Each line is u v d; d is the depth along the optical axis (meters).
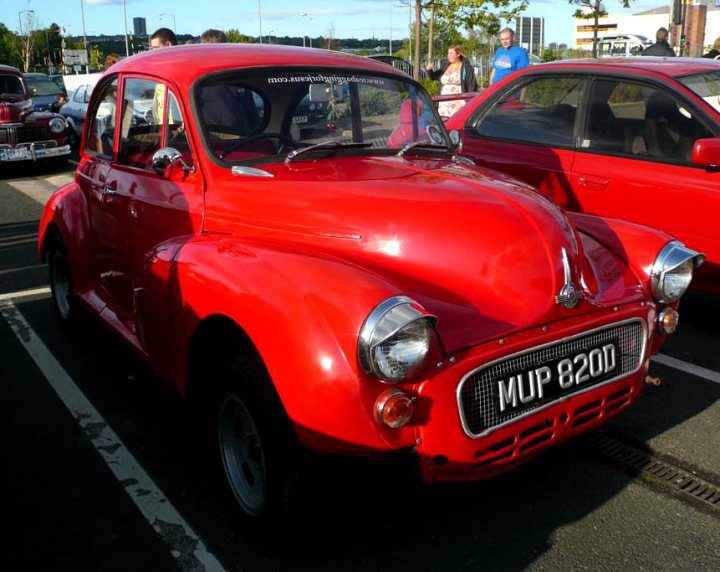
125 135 4.27
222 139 3.65
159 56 4.16
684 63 5.68
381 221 3.01
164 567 2.86
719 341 5.11
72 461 3.63
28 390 4.42
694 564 2.85
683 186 5.00
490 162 6.10
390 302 2.44
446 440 2.57
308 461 2.59
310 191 3.23
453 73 12.88
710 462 3.56
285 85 3.87
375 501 3.18
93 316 4.52
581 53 33.25
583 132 5.65
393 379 2.42
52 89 26.20
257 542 2.94
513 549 2.93
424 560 2.87
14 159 13.89
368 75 4.16
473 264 2.88
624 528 3.06
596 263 3.22
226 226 3.40
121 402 4.26
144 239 3.95
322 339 2.46
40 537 3.05
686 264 3.23
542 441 2.84
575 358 2.87
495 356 2.62
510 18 16.56
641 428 3.89
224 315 2.80
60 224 4.92
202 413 3.21
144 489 3.37
